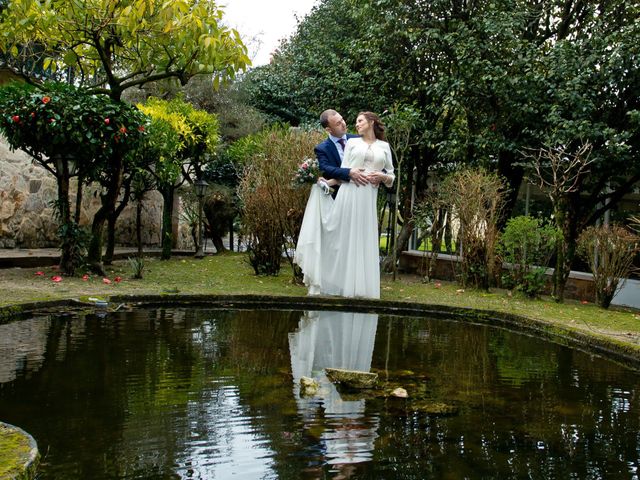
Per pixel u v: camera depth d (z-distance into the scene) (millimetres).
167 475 1793
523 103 7840
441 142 8586
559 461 2035
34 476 1724
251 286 6699
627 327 5078
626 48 6715
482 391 2924
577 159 6742
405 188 9992
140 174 8820
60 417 2281
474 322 5301
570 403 2766
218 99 13398
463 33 8219
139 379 2854
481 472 1912
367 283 6105
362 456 2004
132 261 7062
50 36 6406
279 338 4035
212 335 4039
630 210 7844
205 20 6215
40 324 4188
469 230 7750
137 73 7082
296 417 2381
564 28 8641
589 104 6785
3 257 7242
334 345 3893
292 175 7250
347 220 6105
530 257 7223
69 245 6691
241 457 1950
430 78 9570
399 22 9008
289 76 13195
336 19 12922
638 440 2270
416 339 4273
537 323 4969
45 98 6023
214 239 12375
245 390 2734
